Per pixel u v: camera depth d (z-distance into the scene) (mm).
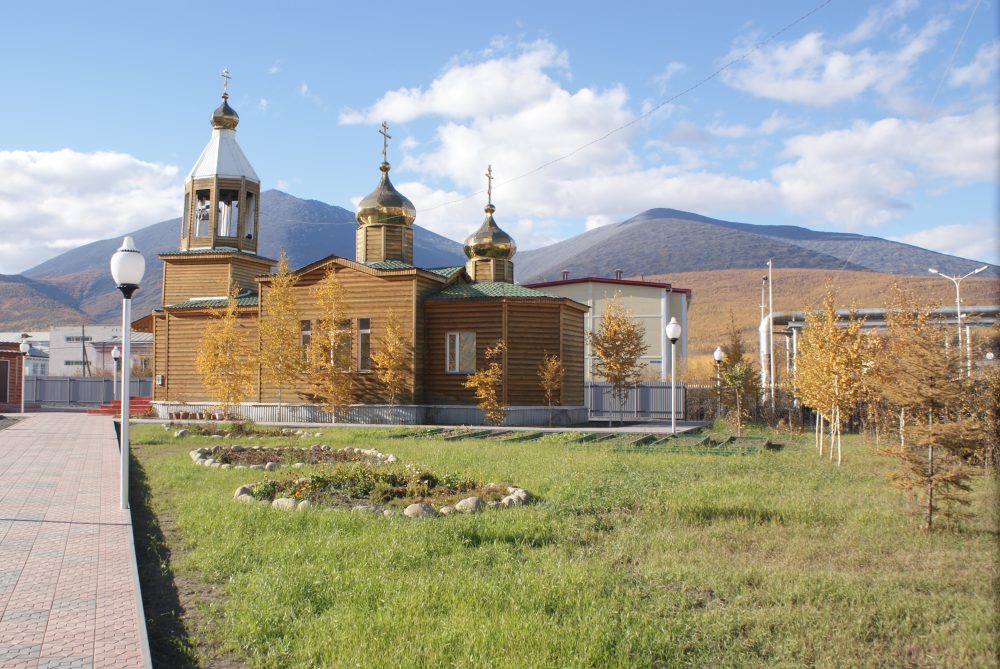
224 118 38125
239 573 8109
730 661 5980
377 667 5598
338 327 31875
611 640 6152
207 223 39812
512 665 5578
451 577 7734
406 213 34719
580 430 27688
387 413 30953
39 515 10859
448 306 31797
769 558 8898
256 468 16453
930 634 6410
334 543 9047
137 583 7461
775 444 23594
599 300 51375
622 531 10062
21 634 6094
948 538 9781
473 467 16250
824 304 20641
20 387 49625
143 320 41969
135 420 33094
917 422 11102
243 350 32938
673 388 26766
